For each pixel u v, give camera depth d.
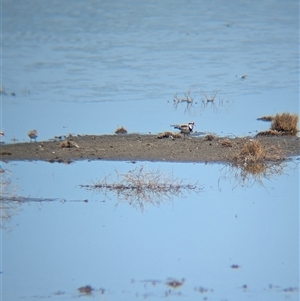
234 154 59.16
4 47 117.56
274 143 63.09
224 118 73.94
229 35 128.12
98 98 84.38
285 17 142.50
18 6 143.25
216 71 100.88
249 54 113.00
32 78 95.19
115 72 99.19
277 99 83.50
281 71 100.75
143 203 50.34
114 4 149.38
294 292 37.59
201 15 143.62
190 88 89.81
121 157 59.22
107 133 67.44
